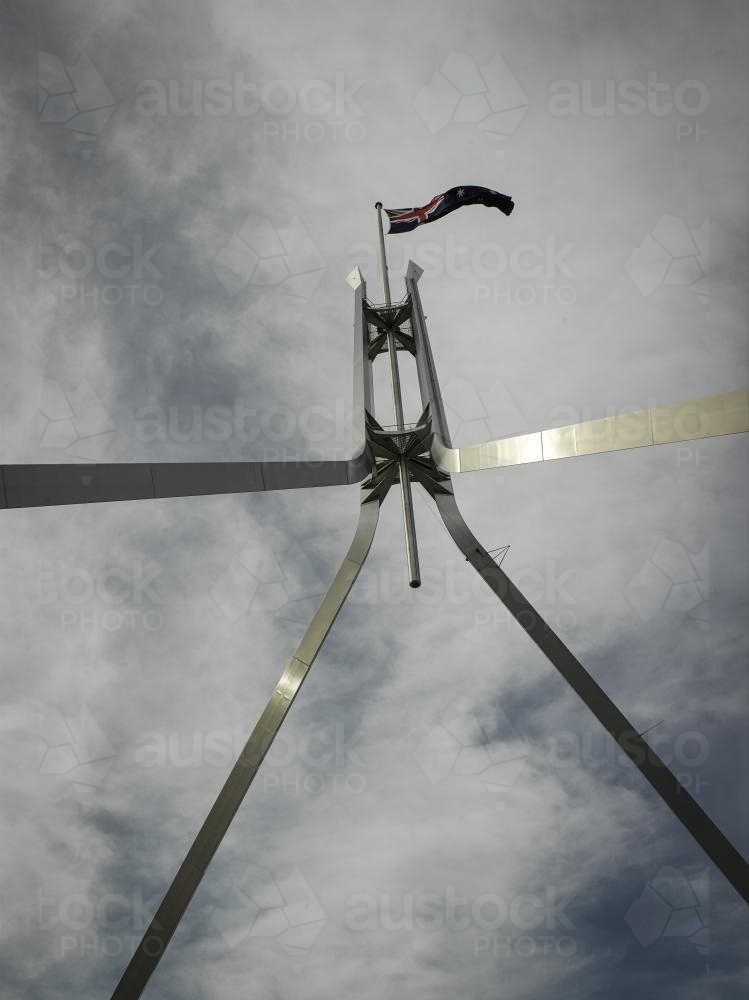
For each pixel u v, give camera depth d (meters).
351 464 29.12
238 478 24.31
